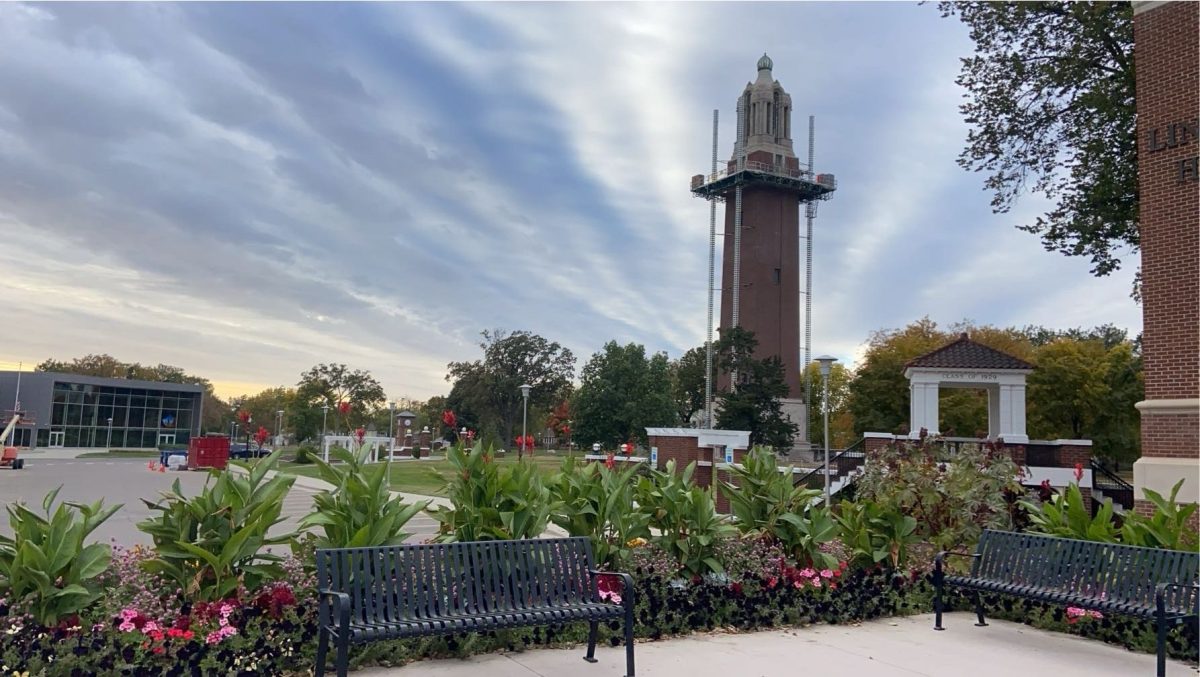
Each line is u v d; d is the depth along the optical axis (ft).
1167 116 43.32
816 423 243.19
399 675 18.60
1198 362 41.27
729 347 184.44
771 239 244.42
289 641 18.34
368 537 20.42
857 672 20.33
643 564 25.09
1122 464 149.69
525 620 18.53
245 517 20.26
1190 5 42.45
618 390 236.84
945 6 79.20
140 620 17.25
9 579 17.56
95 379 270.67
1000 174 82.12
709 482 68.03
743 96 260.42
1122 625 24.43
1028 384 138.21
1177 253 42.55
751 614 24.73
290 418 242.17
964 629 25.99
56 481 105.19
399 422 232.12
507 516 21.90
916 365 84.23
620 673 19.42
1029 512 33.88
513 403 297.12
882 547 29.99
